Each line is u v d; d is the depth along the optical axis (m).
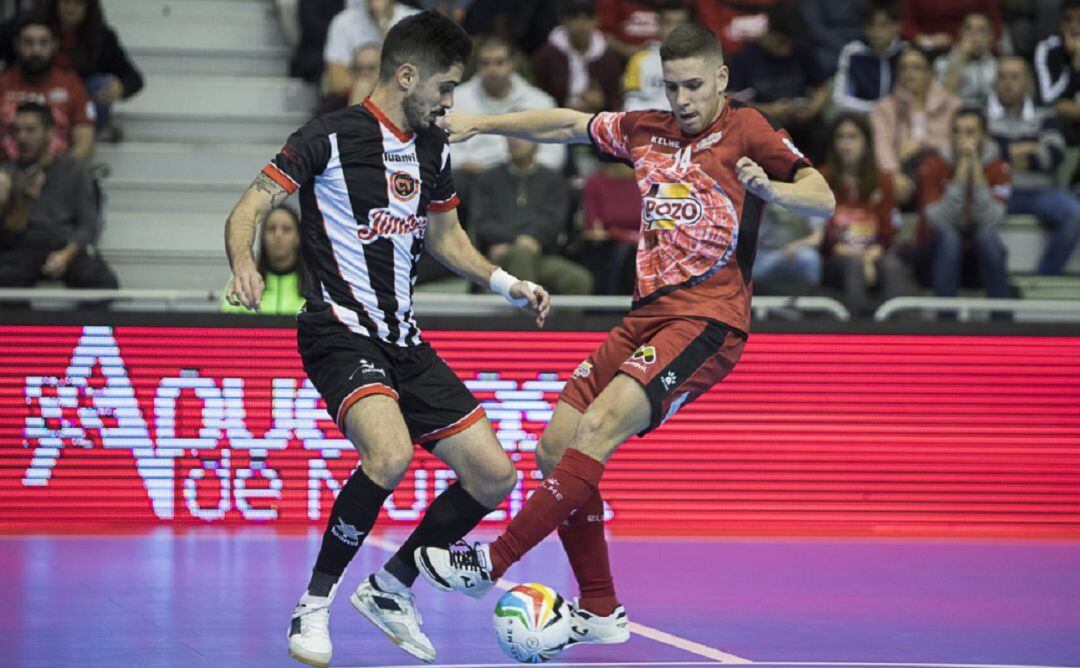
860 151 38.91
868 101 43.66
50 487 31.23
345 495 17.12
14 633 19.06
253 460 31.73
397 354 18.14
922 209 40.09
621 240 38.06
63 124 40.47
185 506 31.58
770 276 38.69
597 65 43.12
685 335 18.98
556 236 37.72
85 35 42.34
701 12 44.28
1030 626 20.67
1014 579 25.41
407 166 18.09
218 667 16.95
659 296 19.50
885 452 32.81
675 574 25.48
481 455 18.05
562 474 18.03
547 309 19.39
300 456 31.83
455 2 46.88
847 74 43.88
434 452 18.39
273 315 31.86
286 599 22.05
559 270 37.09
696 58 18.81
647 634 19.84
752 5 44.00
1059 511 33.22
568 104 42.91
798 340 32.69
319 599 17.22
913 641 19.34
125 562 25.78
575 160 42.56
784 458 32.59
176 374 31.55
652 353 18.73
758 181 17.59
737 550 28.84
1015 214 43.41
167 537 29.42
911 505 32.84
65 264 36.72
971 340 33.12
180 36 47.06
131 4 47.12
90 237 37.34
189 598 22.05
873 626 20.52
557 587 23.94
